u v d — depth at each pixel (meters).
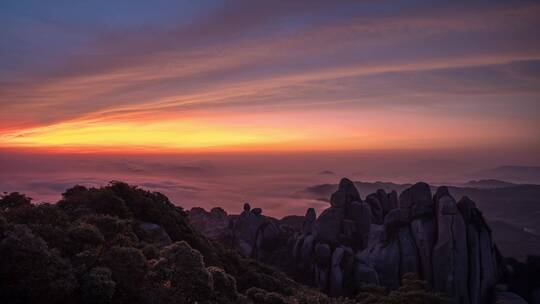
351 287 68.19
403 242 73.00
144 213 48.69
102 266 20.77
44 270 18.20
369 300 49.19
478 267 68.31
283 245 91.50
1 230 19.70
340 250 70.69
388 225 76.31
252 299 36.75
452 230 69.31
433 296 46.09
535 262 75.38
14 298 17.55
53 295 18.03
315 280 71.38
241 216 96.75
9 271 17.83
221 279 26.64
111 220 27.27
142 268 21.89
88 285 19.14
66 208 40.91
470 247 69.19
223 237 93.81
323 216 82.31
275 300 36.25
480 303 67.75
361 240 80.81
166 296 22.03
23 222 25.12
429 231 72.19
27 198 36.50
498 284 70.00
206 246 52.00
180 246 24.09
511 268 73.75
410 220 75.88
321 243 75.25
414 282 50.25
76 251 22.17
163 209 52.03
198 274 23.42
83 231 23.09
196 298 23.09
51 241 22.19
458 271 67.44
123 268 21.31
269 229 93.19
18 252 18.12
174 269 23.33
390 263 71.50
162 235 44.62
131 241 29.09
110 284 19.41
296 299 45.47
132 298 20.83
